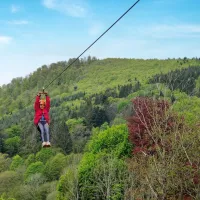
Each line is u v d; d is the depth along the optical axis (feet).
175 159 39.78
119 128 117.91
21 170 276.00
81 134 384.68
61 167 228.84
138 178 59.21
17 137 404.77
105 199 94.22
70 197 107.45
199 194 39.45
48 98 46.42
